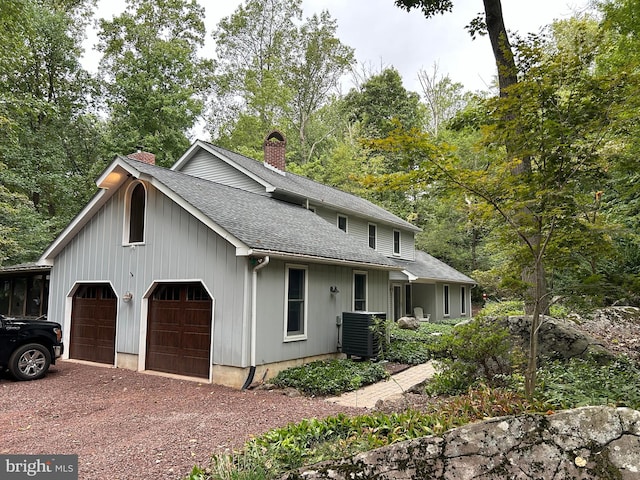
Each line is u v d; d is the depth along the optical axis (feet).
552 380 16.71
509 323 23.40
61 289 38.42
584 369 17.65
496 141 15.84
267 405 23.03
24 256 59.77
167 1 90.48
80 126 82.89
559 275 18.90
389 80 118.73
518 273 17.51
